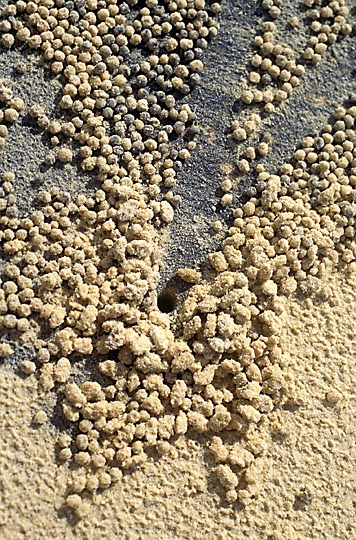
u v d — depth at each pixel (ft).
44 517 0.91
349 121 1.04
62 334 0.95
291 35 1.06
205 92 1.04
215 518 0.94
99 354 0.96
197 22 1.04
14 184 0.99
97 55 1.02
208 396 0.95
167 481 0.94
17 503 0.91
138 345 0.94
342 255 1.01
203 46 1.05
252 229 1.00
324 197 1.01
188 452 0.95
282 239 0.99
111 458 0.93
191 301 0.98
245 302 0.97
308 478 0.96
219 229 1.01
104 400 0.94
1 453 0.92
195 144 1.03
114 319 0.95
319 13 1.06
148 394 0.95
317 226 1.00
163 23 1.03
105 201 1.00
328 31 1.06
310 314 0.99
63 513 0.92
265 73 1.05
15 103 1.00
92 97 1.01
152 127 1.02
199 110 1.04
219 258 0.99
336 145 1.03
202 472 0.95
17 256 0.97
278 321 0.97
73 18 1.01
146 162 1.01
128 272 0.97
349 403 0.98
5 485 0.91
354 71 1.07
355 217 1.02
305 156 1.03
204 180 1.03
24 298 0.96
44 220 0.99
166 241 1.01
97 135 1.01
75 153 1.01
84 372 0.96
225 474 0.94
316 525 0.95
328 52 1.07
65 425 0.94
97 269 0.98
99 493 0.93
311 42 1.06
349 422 0.98
